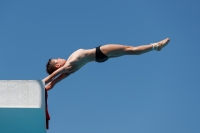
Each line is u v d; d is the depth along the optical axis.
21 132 6.90
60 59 8.11
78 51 7.91
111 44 7.84
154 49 7.82
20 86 7.01
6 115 6.87
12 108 6.88
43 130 6.91
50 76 7.61
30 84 7.03
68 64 7.73
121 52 7.80
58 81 7.86
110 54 7.81
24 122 6.89
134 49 7.76
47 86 7.73
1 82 7.00
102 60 7.94
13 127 6.89
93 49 7.88
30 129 6.91
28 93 6.98
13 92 6.98
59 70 7.65
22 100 6.94
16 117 6.88
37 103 6.93
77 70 7.90
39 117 6.91
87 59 7.89
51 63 8.04
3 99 6.93
